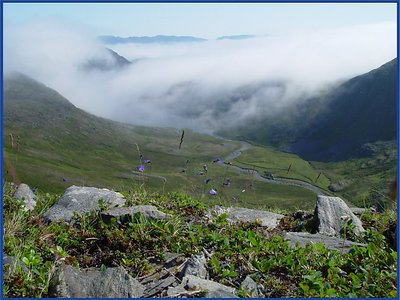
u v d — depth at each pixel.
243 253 1.71
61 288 1.36
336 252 1.77
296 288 1.50
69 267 1.47
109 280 1.42
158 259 1.70
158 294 1.42
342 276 1.62
